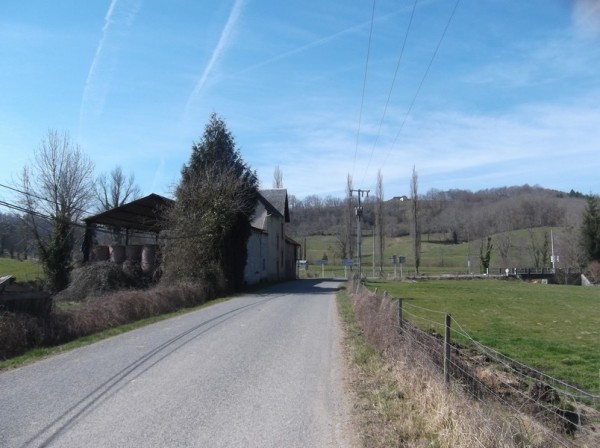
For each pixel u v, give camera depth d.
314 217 136.12
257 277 44.03
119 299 17.30
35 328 12.34
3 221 41.66
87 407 7.02
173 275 28.45
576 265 76.25
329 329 15.42
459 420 5.67
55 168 40.78
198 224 29.39
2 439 5.73
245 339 13.32
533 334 18.05
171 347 12.02
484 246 104.62
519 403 7.66
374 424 6.40
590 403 8.87
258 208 49.59
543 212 113.12
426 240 128.50
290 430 6.18
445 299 33.81
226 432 6.07
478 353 12.05
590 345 15.63
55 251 36.28
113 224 35.50
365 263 102.50
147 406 7.11
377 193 76.75
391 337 10.11
